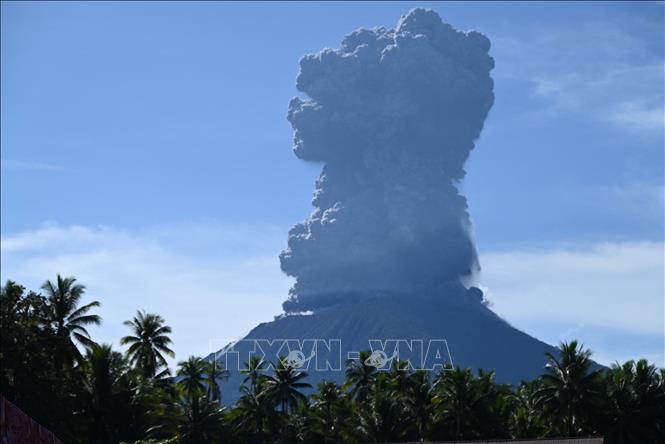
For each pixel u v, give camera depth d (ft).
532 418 401.49
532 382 439.22
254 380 499.92
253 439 455.22
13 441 96.43
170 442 194.08
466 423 388.57
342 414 437.58
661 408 359.05
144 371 402.93
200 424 399.85
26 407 286.66
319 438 453.99
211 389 485.15
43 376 297.53
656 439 358.43
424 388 420.36
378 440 388.98
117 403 323.98
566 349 374.63
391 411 393.50
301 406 472.44
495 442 189.26
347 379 514.27
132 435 324.80
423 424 414.00
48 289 339.57
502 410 399.65
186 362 475.72
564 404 367.66
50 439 105.60
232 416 446.60
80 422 304.91
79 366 327.47
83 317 339.36
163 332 419.13
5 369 288.71
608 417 362.94
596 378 370.32
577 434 367.04
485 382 405.80
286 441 458.91
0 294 309.63
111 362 335.26
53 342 305.73
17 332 295.28
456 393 391.86
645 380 366.22
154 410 333.62
